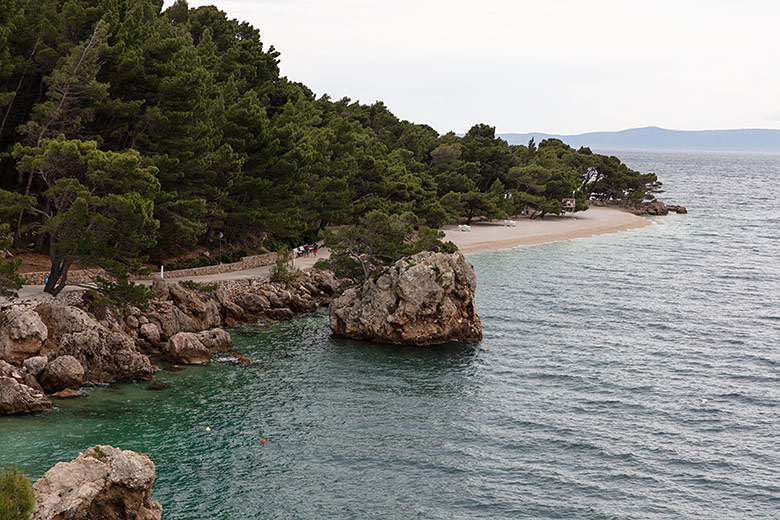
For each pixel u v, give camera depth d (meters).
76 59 64.00
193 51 87.25
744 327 85.31
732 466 47.94
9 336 51.53
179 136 74.81
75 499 29.34
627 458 48.59
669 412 57.16
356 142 123.62
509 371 65.62
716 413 57.22
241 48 123.69
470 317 75.25
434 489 43.38
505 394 59.66
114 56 67.56
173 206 74.31
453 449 48.81
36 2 69.38
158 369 59.44
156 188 63.94
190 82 74.56
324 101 153.25
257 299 78.00
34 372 50.94
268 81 125.12
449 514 40.69
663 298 100.25
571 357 70.69
